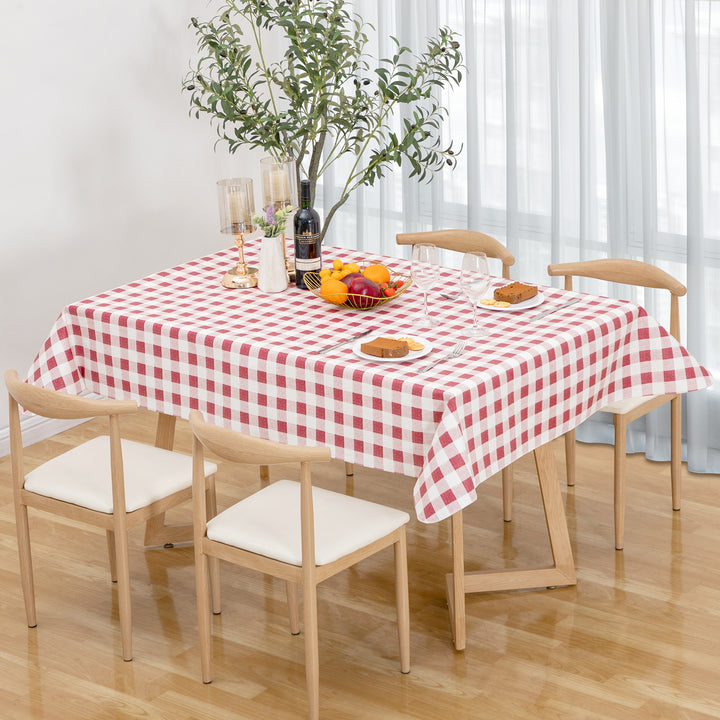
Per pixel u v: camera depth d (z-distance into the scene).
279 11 4.68
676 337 3.97
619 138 4.34
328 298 3.55
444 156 4.90
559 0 4.34
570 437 4.17
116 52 4.79
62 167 4.68
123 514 3.16
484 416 3.06
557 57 4.39
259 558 2.97
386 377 3.04
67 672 3.26
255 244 4.20
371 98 4.81
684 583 3.60
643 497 4.15
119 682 3.21
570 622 3.41
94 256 4.88
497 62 4.62
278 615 3.50
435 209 4.96
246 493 4.24
